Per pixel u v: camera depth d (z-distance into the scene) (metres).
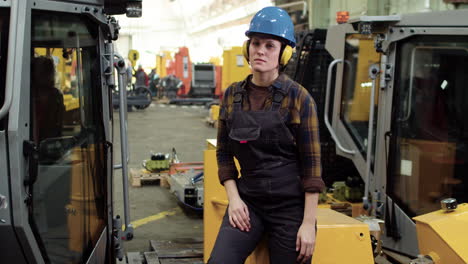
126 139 3.50
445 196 4.17
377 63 5.14
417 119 4.36
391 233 4.45
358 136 5.38
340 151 5.59
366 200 4.66
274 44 2.25
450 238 2.73
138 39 37.62
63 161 2.69
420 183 4.32
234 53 17.45
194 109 19.72
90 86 3.08
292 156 2.34
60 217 2.64
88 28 3.02
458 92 4.10
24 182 2.21
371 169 4.84
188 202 6.04
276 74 2.31
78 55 2.87
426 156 4.29
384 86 4.55
